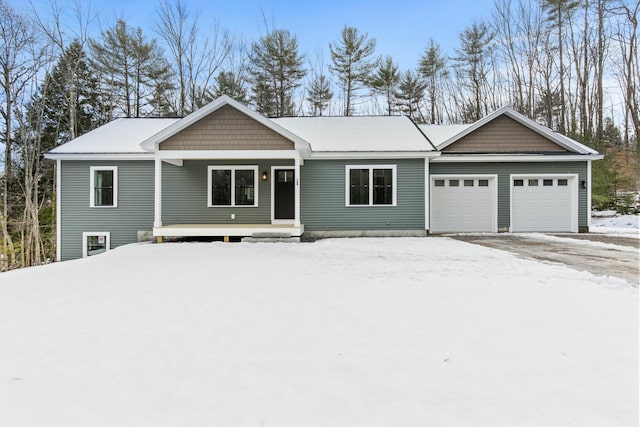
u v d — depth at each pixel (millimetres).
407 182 12070
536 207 12969
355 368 2617
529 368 2588
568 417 2020
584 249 8523
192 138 10461
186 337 3211
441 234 12531
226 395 2287
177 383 2434
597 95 21609
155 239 10734
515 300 4238
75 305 4211
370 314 3797
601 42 21172
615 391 2279
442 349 2922
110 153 11766
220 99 10266
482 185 13094
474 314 3760
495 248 8828
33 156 17312
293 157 10469
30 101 17406
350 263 6867
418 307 4020
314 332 3307
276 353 2877
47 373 2588
